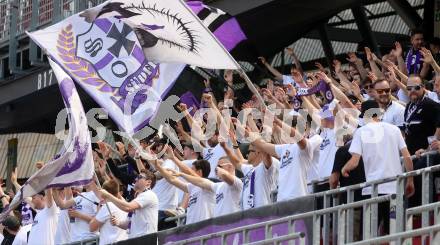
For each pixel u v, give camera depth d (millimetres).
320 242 15680
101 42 19547
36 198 21109
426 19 24297
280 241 15117
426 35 24234
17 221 22047
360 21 25297
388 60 19953
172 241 17703
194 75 25359
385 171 15797
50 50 19359
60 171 18359
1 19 30234
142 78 19734
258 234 16078
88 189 22000
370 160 15898
